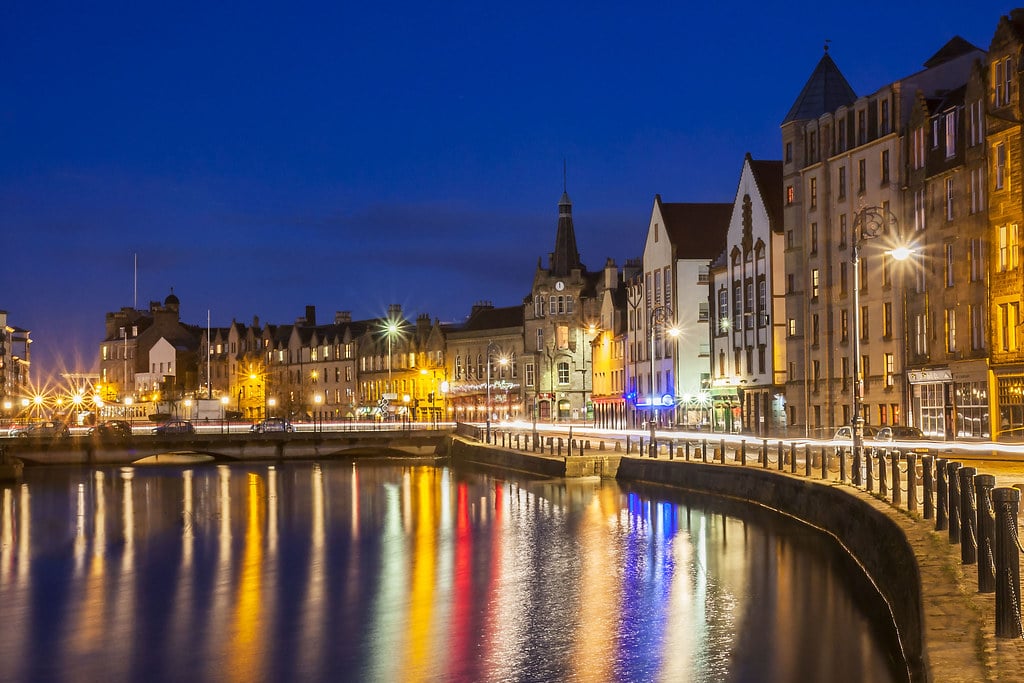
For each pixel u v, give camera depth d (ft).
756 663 83.82
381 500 214.28
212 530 172.24
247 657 92.22
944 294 225.56
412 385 537.65
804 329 284.00
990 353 207.31
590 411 457.27
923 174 233.55
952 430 222.28
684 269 359.05
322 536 163.12
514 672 85.10
